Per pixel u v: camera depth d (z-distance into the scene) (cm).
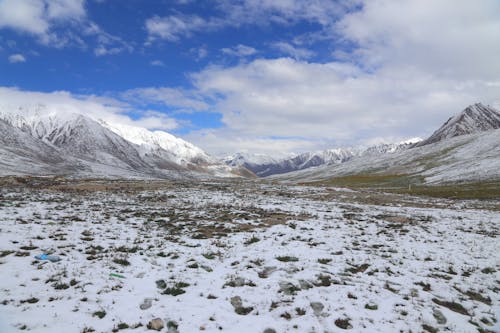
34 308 939
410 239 2106
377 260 1584
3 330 811
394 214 3294
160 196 4166
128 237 1802
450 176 10856
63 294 1038
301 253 1628
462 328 995
